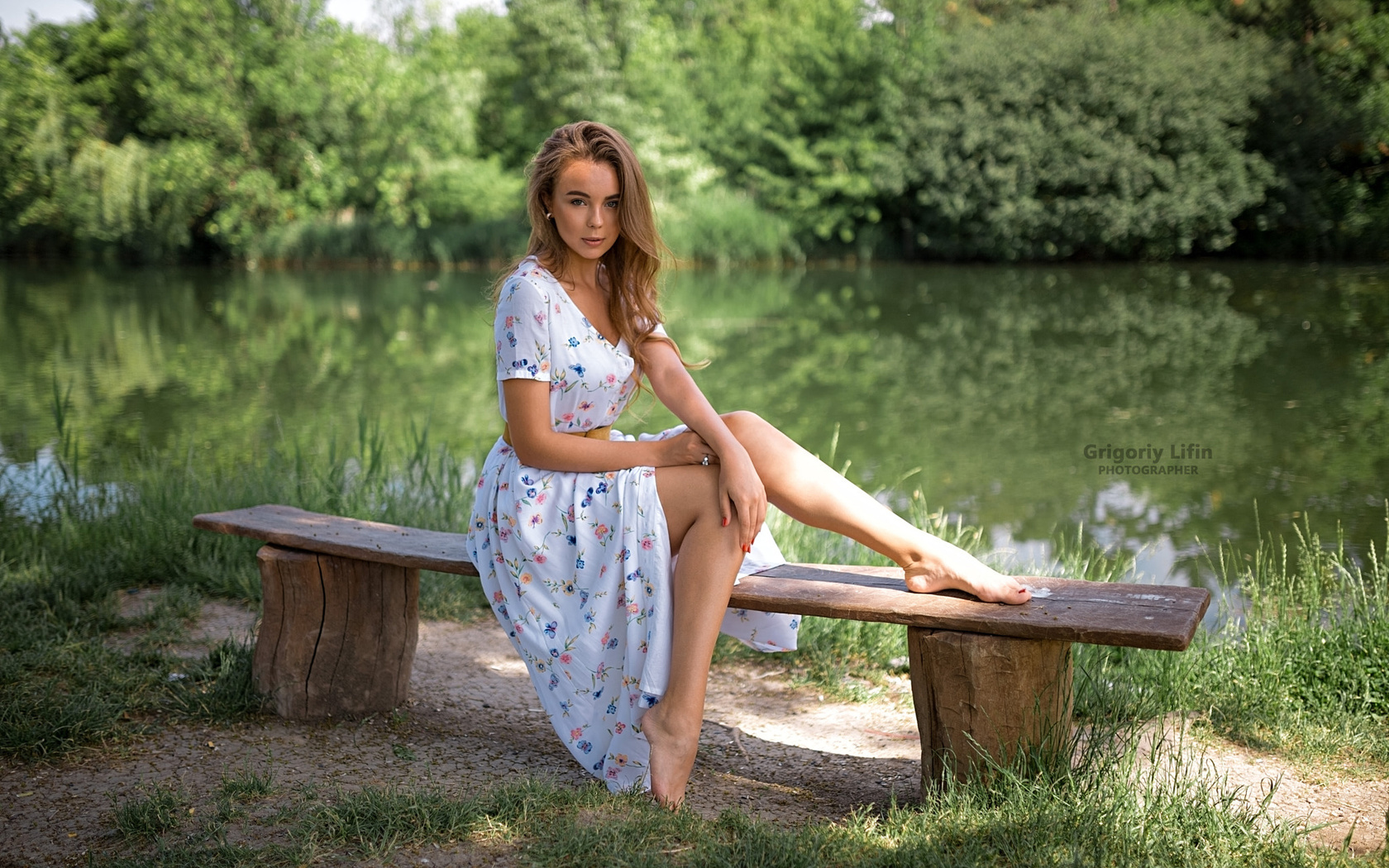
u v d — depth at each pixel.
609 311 2.39
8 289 18.94
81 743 2.42
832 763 2.57
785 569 2.39
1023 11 25.45
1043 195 22.91
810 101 24.81
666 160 24.62
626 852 1.84
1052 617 1.96
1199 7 24.36
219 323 14.23
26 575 3.78
